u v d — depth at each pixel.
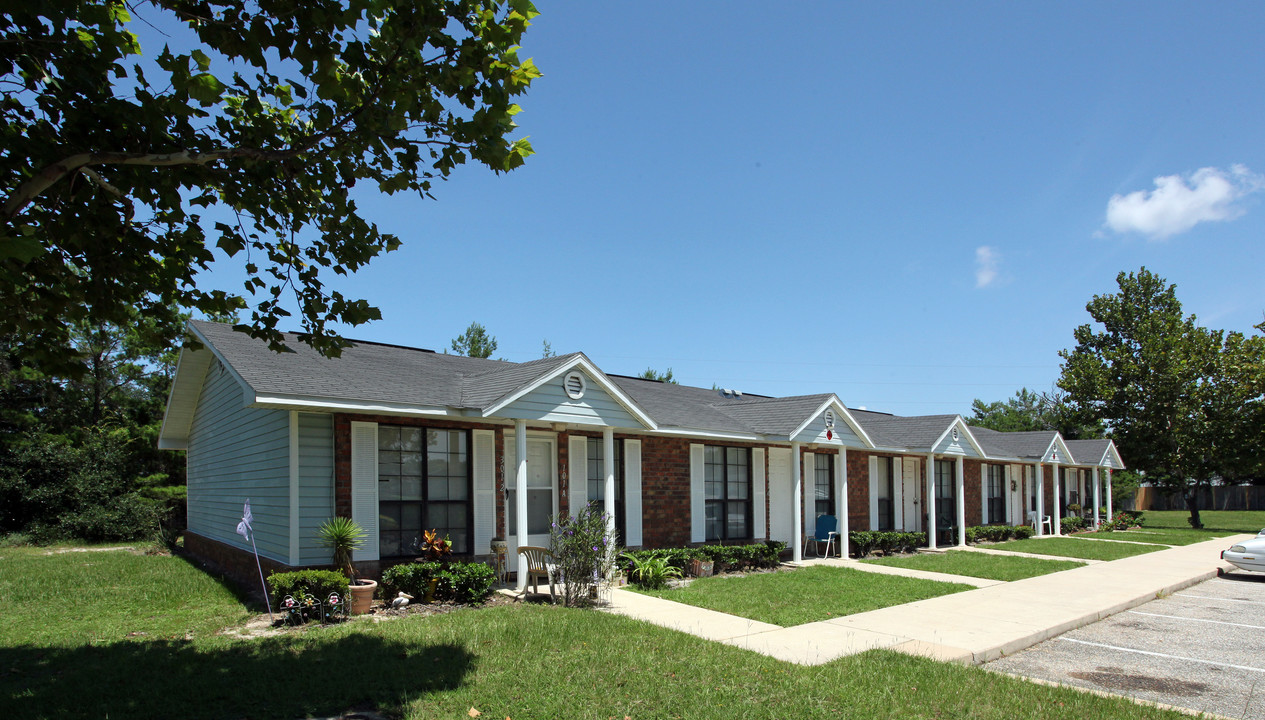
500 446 11.87
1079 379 35.16
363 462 10.22
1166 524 35.31
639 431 13.48
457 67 5.03
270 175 5.65
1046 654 8.27
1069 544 21.92
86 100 4.61
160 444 18.42
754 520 16.30
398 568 9.75
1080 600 11.31
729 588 11.89
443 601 9.98
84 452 23.11
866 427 22.14
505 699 5.83
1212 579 15.01
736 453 16.31
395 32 4.78
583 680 6.32
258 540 11.27
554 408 11.01
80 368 5.93
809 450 18.12
